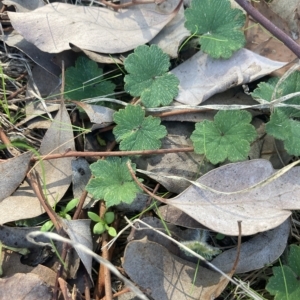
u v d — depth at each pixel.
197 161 0.15
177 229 0.15
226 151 0.14
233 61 0.15
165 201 0.14
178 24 0.16
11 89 0.17
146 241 0.14
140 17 0.16
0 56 0.17
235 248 0.14
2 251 0.14
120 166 0.14
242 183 0.14
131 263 0.13
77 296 0.14
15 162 0.14
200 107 0.15
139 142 0.15
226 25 0.15
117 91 0.16
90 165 0.14
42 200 0.14
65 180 0.15
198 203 0.14
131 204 0.15
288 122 0.15
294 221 0.15
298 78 0.15
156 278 0.14
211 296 0.13
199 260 0.14
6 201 0.14
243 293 0.14
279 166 0.15
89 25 0.16
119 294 0.14
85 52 0.15
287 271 0.14
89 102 0.15
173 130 0.15
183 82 0.16
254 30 0.16
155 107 0.15
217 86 0.15
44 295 0.13
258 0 0.16
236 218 0.13
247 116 0.14
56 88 0.16
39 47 0.15
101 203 0.15
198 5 0.15
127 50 0.15
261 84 0.15
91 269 0.14
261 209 0.14
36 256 0.14
